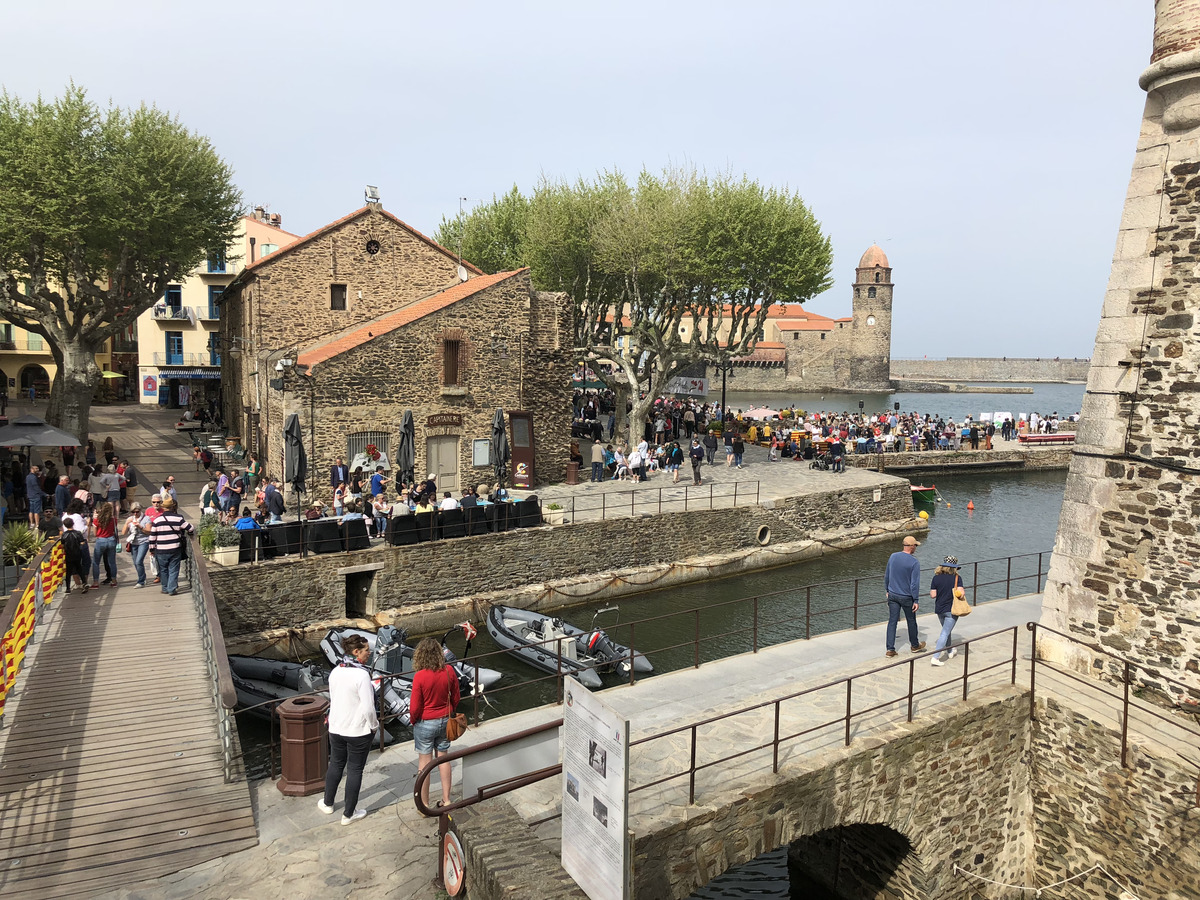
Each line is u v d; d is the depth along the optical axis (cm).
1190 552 1059
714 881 1289
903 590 1345
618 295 4122
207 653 1237
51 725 1040
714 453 3859
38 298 2973
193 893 750
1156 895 1019
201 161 3094
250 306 3058
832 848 1216
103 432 4003
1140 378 1124
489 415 2828
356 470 2520
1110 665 1150
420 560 2117
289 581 1941
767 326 13238
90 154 2859
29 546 1788
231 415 3794
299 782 925
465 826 738
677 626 2206
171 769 953
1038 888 1180
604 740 638
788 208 3859
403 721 1490
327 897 750
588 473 3344
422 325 2639
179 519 1595
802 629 2166
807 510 3006
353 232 3066
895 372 16900
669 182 3653
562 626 1934
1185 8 1034
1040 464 5047
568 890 662
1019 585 2470
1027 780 1184
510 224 4628
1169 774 998
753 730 1054
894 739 1007
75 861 786
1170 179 1088
